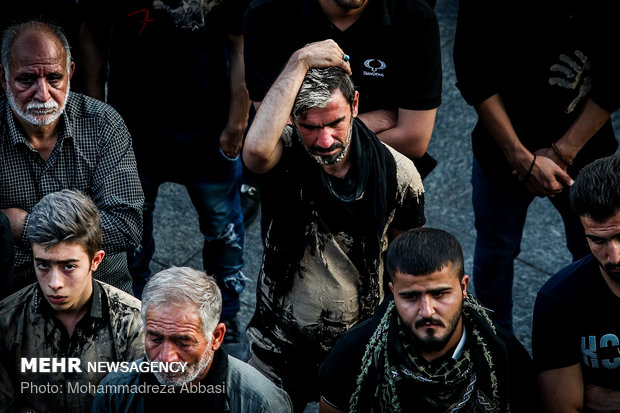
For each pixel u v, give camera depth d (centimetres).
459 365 502
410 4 673
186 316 501
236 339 881
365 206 593
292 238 607
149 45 773
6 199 681
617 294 528
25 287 620
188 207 1088
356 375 532
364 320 567
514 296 963
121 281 711
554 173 760
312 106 560
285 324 631
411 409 512
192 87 795
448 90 1262
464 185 1120
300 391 661
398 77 695
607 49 711
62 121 679
